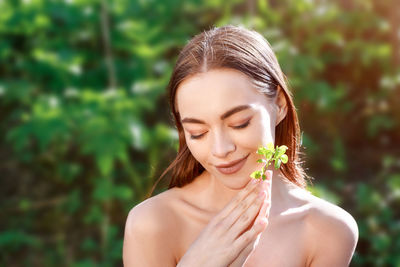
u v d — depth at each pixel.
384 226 3.53
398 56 4.32
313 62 3.60
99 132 3.04
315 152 4.07
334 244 1.28
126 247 1.30
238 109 1.05
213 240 1.14
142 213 1.28
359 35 4.25
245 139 1.07
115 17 3.78
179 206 1.29
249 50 1.12
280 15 4.02
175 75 1.11
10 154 3.95
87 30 3.76
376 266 3.38
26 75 3.78
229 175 1.11
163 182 2.00
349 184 3.92
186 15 4.04
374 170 4.03
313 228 1.28
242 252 1.13
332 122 4.22
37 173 3.89
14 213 3.77
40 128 3.20
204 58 1.07
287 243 1.26
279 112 1.23
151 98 3.29
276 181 1.30
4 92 3.55
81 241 3.61
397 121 4.21
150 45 3.64
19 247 3.60
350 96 4.39
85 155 3.81
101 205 3.67
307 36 4.10
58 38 3.75
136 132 3.06
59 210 3.73
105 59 3.69
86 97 3.15
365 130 4.27
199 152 1.10
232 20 3.51
